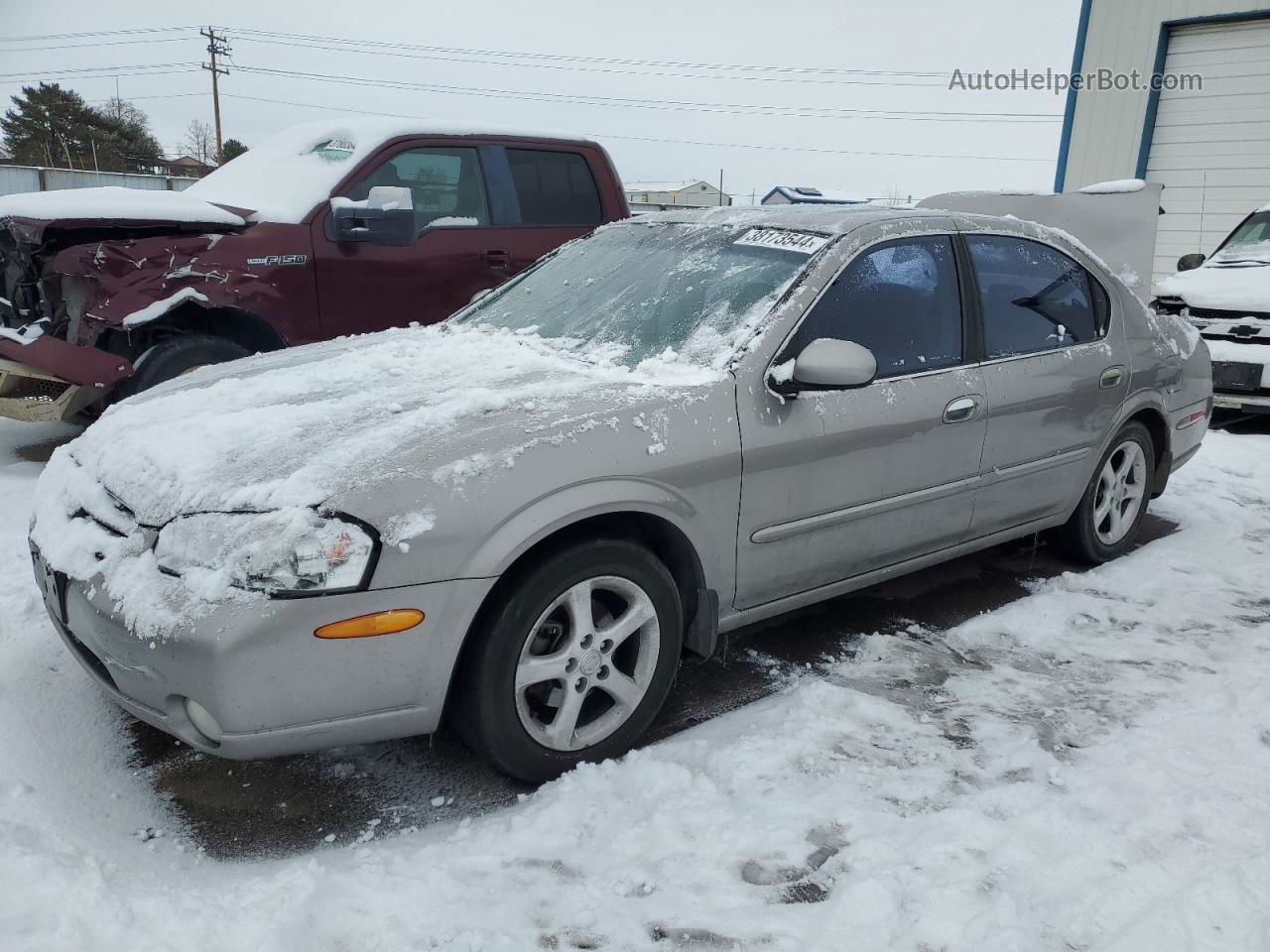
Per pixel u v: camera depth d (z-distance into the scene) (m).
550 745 2.68
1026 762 2.77
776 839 2.41
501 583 2.55
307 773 2.78
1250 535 4.88
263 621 2.24
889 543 3.44
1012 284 3.84
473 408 2.72
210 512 2.40
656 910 2.17
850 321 3.27
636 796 2.60
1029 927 2.11
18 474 5.34
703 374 2.97
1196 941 2.06
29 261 5.24
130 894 2.15
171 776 2.74
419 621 2.39
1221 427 7.86
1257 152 11.94
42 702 3.01
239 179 6.18
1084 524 4.29
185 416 2.91
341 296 5.72
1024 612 3.82
